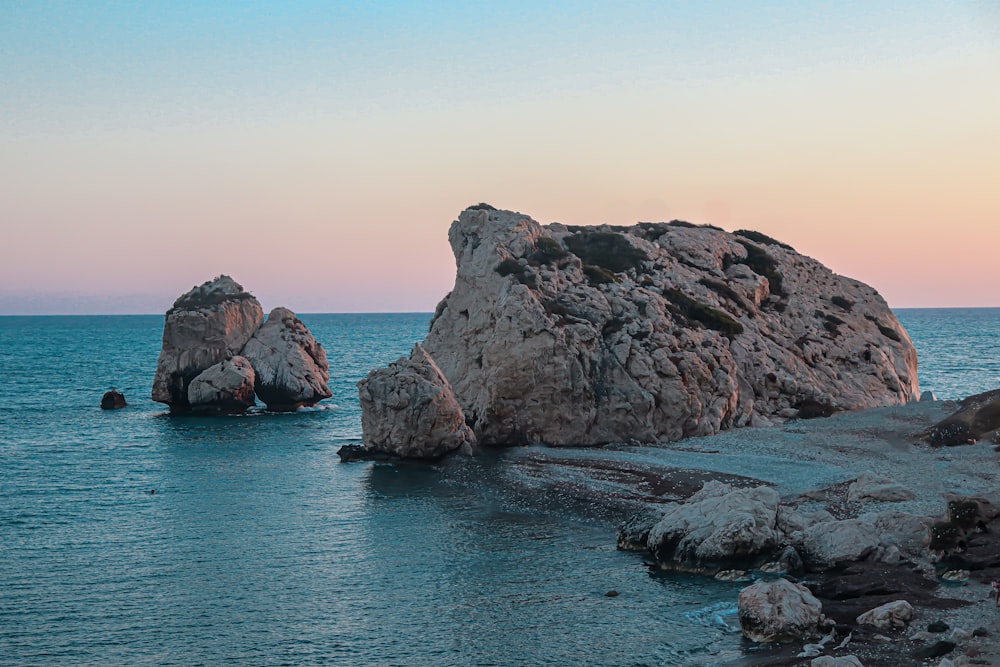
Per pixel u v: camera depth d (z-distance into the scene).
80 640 31.59
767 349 78.94
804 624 28.70
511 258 74.25
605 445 66.25
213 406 96.25
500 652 29.64
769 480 51.00
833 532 35.75
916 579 32.41
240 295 102.31
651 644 29.44
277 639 31.45
